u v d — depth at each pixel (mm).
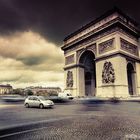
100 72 58781
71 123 16078
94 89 73875
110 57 55969
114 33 56312
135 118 18734
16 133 12383
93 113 23969
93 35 64625
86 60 74188
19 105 43406
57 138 10664
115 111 25766
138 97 52844
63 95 61844
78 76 70438
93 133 11797
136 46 64438
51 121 17438
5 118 20047
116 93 51781
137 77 61344
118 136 10844
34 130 13281
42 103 33562
